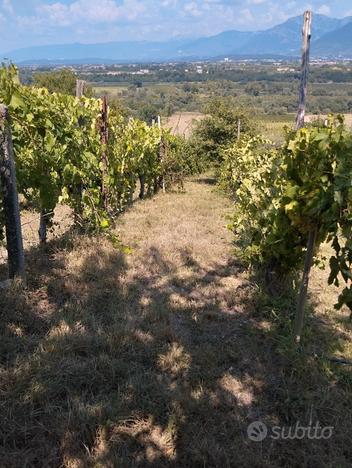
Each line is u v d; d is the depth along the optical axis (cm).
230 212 920
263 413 308
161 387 315
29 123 470
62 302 430
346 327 441
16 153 476
